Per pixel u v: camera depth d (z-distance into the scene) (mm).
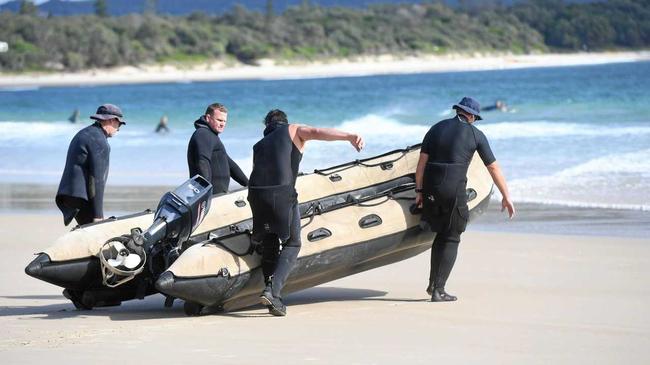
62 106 169375
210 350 20031
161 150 82938
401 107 131625
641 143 70625
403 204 27469
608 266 32906
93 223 26062
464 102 26688
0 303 27719
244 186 29812
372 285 30297
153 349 20094
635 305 25781
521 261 34344
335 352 19891
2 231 43938
